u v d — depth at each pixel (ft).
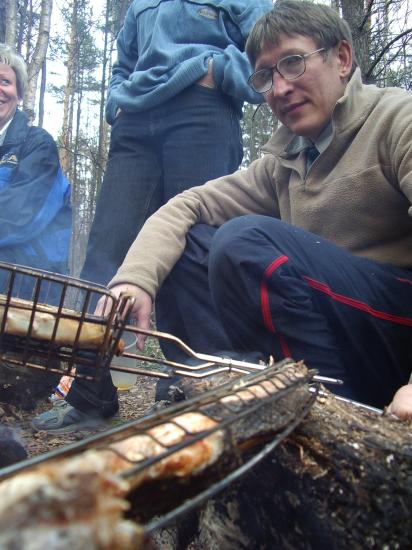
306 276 5.14
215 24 8.82
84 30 48.32
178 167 8.38
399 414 3.45
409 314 5.31
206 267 6.46
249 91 8.36
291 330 5.08
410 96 5.46
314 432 3.05
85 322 3.60
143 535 1.63
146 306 5.75
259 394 2.94
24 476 1.60
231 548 3.48
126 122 8.63
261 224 5.33
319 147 5.98
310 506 2.96
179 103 8.32
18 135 9.64
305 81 5.67
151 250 6.16
